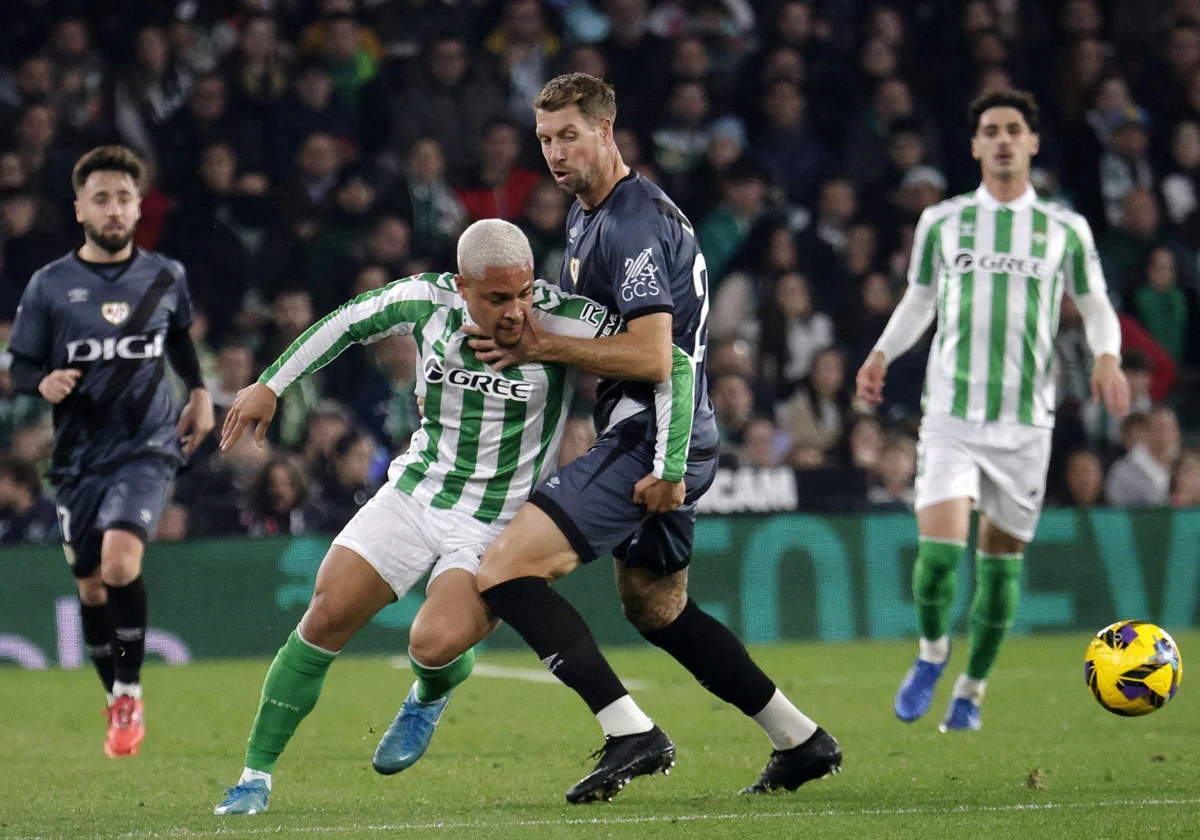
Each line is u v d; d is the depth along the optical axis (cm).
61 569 3638
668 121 5219
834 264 4962
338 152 4925
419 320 1636
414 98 5044
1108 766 1933
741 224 4906
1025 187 2500
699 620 1719
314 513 3931
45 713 2719
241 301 4588
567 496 1606
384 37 5350
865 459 4394
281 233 4672
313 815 1592
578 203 1723
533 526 1600
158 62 4934
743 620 3934
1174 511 4119
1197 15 5794
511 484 1664
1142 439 4428
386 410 4344
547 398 1650
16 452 4006
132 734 2191
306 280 4612
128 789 1836
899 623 4025
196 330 4366
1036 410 2453
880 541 4028
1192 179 5484
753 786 1745
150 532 2305
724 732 2350
